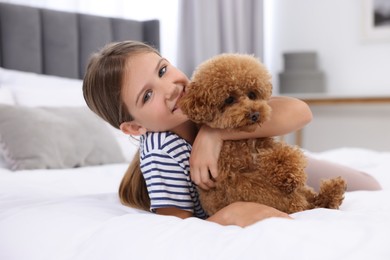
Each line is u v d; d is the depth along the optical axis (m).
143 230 0.65
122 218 0.73
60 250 0.69
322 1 3.20
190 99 0.72
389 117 2.95
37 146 1.57
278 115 0.79
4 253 0.77
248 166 0.75
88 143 1.70
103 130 1.79
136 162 0.95
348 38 3.11
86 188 1.25
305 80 3.00
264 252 0.51
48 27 2.30
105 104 0.91
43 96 1.92
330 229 0.54
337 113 3.14
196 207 0.86
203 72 0.73
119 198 0.99
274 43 3.41
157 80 0.84
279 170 0.69
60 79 2.17
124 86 0.86
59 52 2.33
